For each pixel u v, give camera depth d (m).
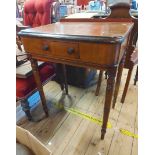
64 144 1.07
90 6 2.73
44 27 1.02
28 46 0.93
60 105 1.45
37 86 1.14
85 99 1.52
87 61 0.78
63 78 1.57
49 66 1.32
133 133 1.12
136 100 1.47
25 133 0.69
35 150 0.73
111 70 0.76
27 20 1.90
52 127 1.21
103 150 1.01
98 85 1.51
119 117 1.27
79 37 0.73
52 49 0.85
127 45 1.04
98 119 1.27
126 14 1.21
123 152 0.99
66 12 2.62
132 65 1.21
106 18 1.26
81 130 1.17
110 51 0.70
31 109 1.41
